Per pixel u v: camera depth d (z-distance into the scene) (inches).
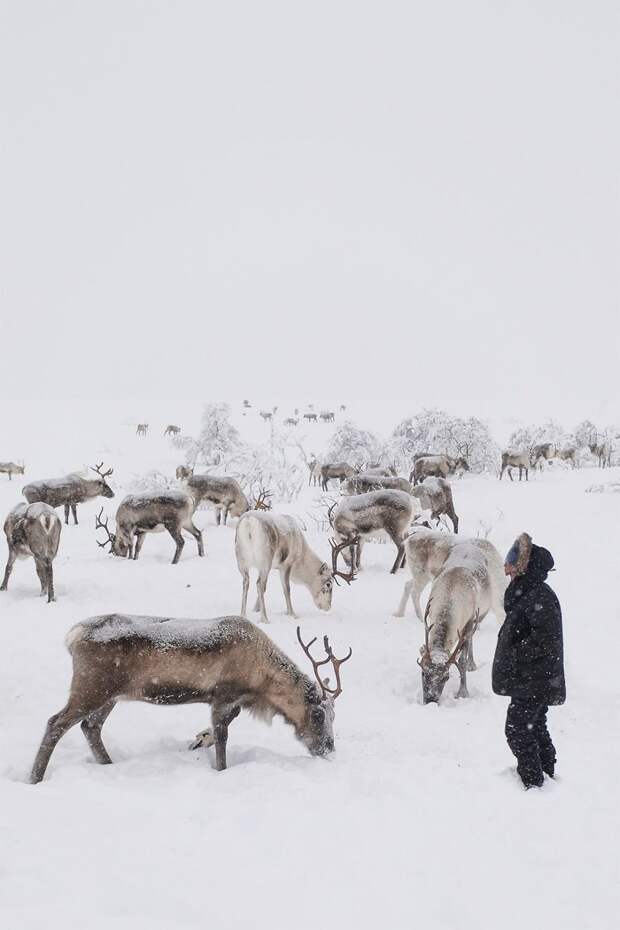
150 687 226.2
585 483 1187.3
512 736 217.6
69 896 142.2
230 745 253.6
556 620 219.0
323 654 380.5
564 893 157.5
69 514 868.6
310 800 197.0
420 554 440.5
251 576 558.9
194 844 170.1
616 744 262.5
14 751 239.5
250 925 139.7
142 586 517.7
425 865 165.9
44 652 366.0
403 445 1453.0
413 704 312.7
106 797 195.0
